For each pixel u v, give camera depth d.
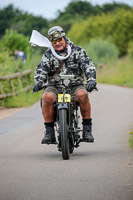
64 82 14.43
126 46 113.94
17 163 13.67
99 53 104.94
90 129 14.90
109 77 81.38
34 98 39.03
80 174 11.86
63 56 14.60
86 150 15.86
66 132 13.81
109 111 28.20
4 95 34.12
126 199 9.47
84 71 14.56
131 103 33.06
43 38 14.77
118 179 11.19
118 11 119.94
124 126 21.44
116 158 13.98
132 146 16.12
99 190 10.20
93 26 122.12
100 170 12.29
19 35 59.97
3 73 39.03
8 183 11.08
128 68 86.06
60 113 13.85
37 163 13.58
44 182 11.09
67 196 9.77
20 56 49.38
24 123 24.25
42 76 14.67
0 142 18.30
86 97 14.47
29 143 17.83
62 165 13.13
